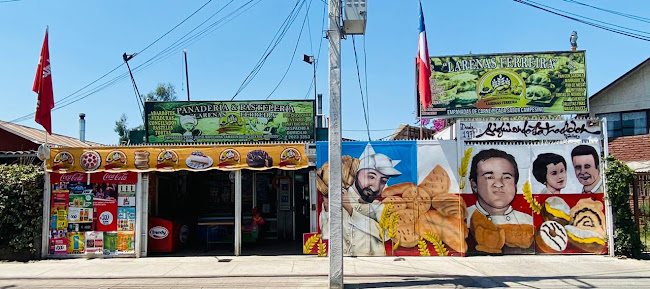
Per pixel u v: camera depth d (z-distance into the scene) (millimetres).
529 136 11547
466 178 11492
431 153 11594
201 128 13773
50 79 12156
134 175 11867
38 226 11656
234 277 9391
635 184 11422
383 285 8516
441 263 10555
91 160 11758
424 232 11438
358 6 8555
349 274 9469
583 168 11453
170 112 13781
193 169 11711
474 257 11211
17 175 11586
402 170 11586
